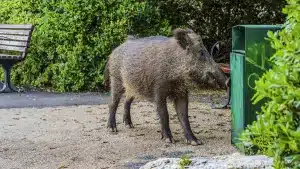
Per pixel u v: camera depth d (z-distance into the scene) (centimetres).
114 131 821
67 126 865
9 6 1368
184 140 760
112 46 1216
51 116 951
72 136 793
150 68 742
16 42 1252
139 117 934
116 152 698
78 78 1227
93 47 1220
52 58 1256
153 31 1243
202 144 732
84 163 646
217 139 762
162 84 732
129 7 1227
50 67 1266
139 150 706
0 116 952
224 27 1359
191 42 708
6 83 1220
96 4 1217
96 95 1184
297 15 247
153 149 711
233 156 486
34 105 1063
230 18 1354
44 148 722
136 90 776
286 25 263
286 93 240
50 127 858
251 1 1338
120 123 887
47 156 681
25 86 1299
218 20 1355
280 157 249
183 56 714
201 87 720
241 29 659
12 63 1216
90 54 1217
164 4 1305
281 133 240
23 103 1083
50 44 1259
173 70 720
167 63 725
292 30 251
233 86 673
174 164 466
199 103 1076
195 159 473
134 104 1059
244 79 628
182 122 744
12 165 642
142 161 651
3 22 1379
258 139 271
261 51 604
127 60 777
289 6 251
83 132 820
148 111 987
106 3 1223
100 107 1038
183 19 1333
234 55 662
